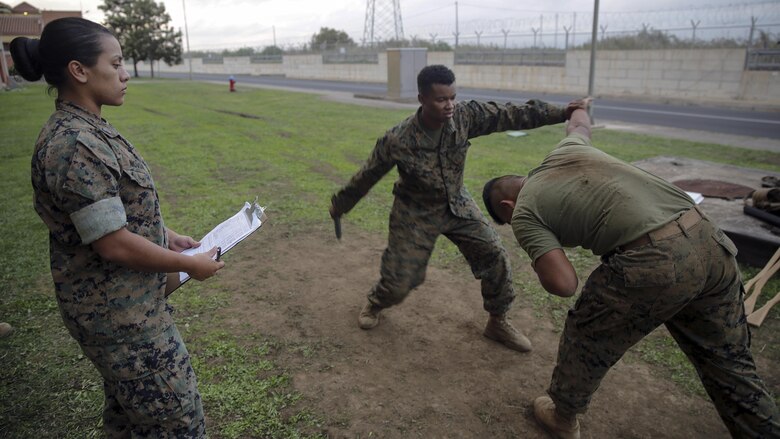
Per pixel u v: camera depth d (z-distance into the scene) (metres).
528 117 2.89
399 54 20.08
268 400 2.73
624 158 8.58
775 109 16.70
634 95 22.16
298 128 12.47
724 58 19.66
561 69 25.03
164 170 7.98
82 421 2.58
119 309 1.70
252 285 4.11
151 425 1.84
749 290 3.79
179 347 1.85
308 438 2.46
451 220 2.99
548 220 2.04
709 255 1.88
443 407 2.70
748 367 2.04
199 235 5.19
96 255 1.65
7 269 4.39
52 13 42.62
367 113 15.77
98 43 1.62
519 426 2.58
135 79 41.62
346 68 39.78
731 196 5.18
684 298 1.87
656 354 3.15
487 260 3.04
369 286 4.10
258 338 3.33
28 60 1.61
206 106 18.09
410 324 3.52
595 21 12.12
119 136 1.72
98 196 1.54
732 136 11.30
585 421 2.62
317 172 7.87
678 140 10.59
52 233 1.64
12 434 2.49
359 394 2.79
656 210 1.89
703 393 2.81
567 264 1.97
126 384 1.75
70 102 1.64
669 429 2.57
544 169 2.14
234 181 7.32
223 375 2.94
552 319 3.60
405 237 2.99
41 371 2.98
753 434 2.04
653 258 1.84
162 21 44.09
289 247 4.91
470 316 3.63
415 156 2.78
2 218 5.78
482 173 7.46
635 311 1.95
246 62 54.94
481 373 2.99
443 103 2.59
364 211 5.95
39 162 1.56
